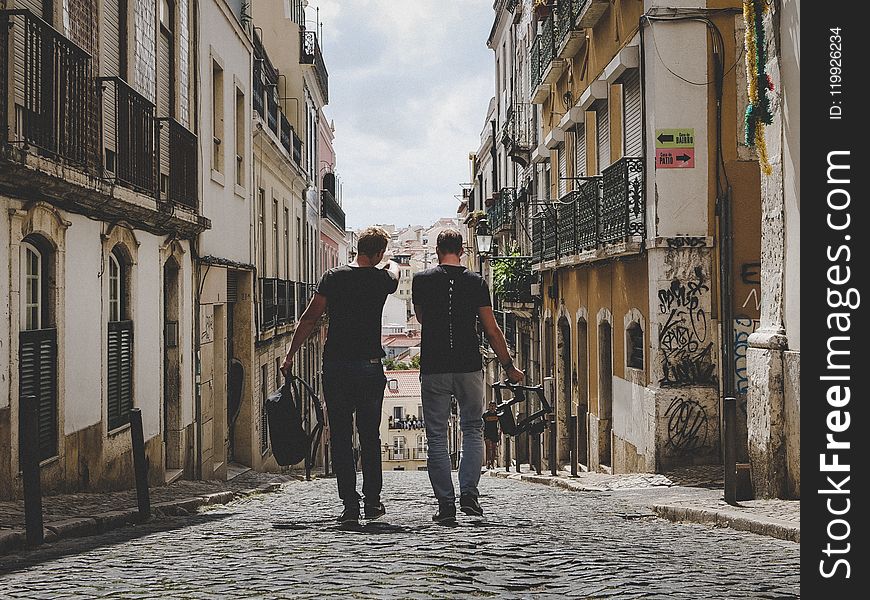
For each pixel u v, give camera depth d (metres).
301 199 31.45
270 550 6.10
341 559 5.55
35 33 8.90
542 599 4.35
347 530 6.97
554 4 22.11
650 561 5.66
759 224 13.97
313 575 5.03
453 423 48.41
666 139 14.08
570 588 4.65
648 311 14.62
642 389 14.99
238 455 20.22
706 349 14.13
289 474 24.20
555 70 22.27
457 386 7.31
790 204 9.16
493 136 34.75
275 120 24.92
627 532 7.46
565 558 5.68
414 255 158.12
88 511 8.73
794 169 9.02
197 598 4.47
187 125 15.52
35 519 6.82
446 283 7.26
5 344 8.64
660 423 14.12
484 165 43.47
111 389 11.91
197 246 16.02
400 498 11.38
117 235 11.86
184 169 14.83
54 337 9.88
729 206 13.96
